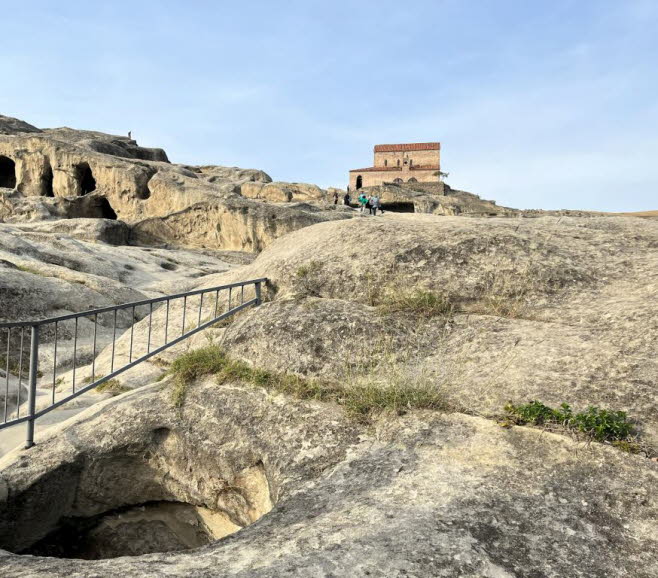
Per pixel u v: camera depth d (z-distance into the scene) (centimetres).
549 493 295
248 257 2547
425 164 7569
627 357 401
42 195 3762
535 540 257
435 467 332
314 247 695
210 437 446
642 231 700
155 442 475
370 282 595
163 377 566
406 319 530
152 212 3288
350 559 240
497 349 459
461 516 276
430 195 4575
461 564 236
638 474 304
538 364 420
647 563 243
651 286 512
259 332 538
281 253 743
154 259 1916
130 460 474
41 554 458
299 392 452
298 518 299
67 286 1100
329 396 443
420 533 259
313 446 391
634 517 274
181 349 677
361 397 429
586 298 520
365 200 2650
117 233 2544
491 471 320
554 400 378
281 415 435
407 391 419
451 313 533
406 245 627
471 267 581
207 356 539
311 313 541
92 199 3444
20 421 461
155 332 756
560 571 236
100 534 486
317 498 323
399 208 4619
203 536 475
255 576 228
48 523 450
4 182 4228
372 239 661
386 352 483
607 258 595
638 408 355
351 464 357
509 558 243
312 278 631
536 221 789
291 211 2658
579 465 317
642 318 443
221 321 683
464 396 407
